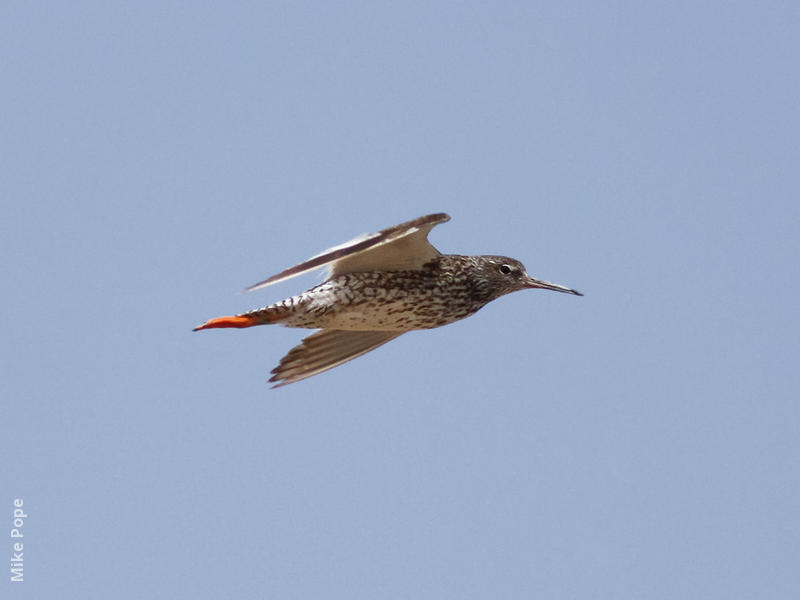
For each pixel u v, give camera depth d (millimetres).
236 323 17938
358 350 20016
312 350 19812
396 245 18141
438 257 18922
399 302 18578
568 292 20219
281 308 18031
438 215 17250
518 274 20016
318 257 16562
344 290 18266
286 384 19781
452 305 19125
